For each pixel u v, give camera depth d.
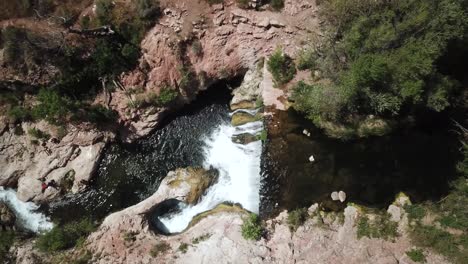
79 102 29.97
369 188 30.47
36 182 30.72
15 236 30.12
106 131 31.56
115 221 29.88
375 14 25.94
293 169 31.33
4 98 29.33
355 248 28.22
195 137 32.72
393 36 25.30
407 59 25.16
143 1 28.02
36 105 29.55
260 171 31.50
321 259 27.81
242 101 32.72
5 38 27.12
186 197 30.42
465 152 29.11
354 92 27.84
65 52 27.98
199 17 29.33
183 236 29.77
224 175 31.81
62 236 29.30
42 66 28.25
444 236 28.00
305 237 28.91
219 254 28.16
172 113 32.84
